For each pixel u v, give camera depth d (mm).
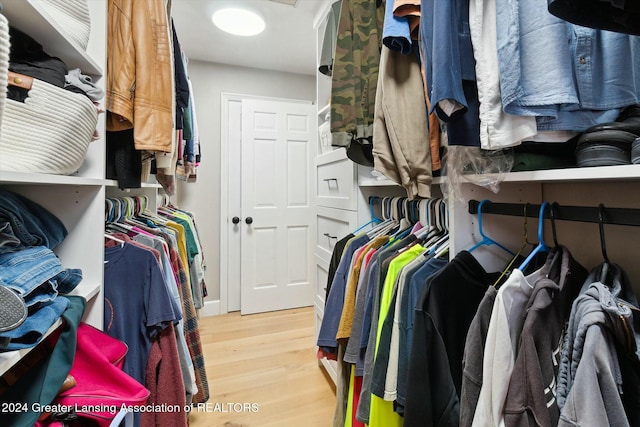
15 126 619
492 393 652
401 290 924
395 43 883
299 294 3004
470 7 713
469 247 945
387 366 927
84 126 763
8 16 656
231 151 2865
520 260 906
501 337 657
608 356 529
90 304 922
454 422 755
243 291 2828
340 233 1753
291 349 2160
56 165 704
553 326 673
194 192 2793
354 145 1312
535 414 610
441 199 1166
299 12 2096
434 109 711
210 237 2850
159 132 994
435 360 788
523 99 621
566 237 1010
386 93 979
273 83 3029
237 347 2188
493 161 793
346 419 1261
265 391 1697
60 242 884
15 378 665
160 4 1028
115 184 1042
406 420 776
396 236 1274
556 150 805
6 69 439
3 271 588
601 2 503
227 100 2848
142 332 988
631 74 647
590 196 938
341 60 1217
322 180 2004
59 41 764
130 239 1097
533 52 617
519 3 626
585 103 653
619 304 554
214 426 1450
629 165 563
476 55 698
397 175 1006
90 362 785
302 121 2979
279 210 2930
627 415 540
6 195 744
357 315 1153
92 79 928
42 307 649
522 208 809
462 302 852
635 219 596
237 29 2256
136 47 966
